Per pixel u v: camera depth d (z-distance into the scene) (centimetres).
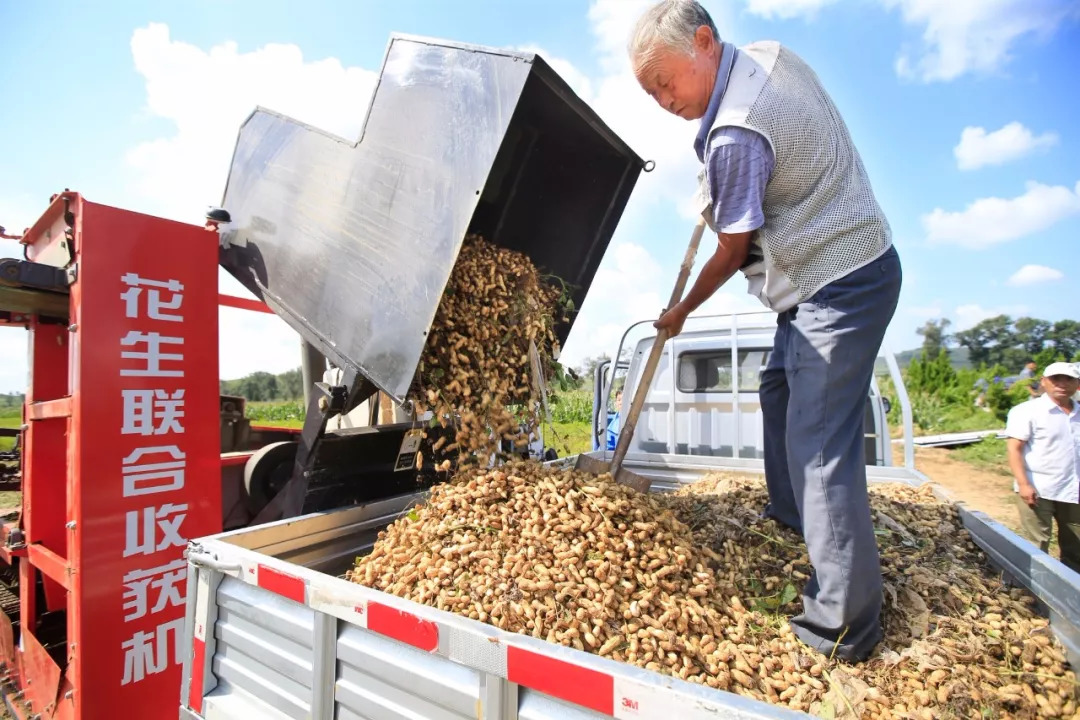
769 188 173
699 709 98
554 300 301
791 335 178
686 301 245
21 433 312
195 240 261
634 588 168
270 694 162
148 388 244
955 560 212
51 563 254
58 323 316
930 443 1362
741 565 207
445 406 226
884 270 167
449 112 212
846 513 160
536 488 196
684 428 534
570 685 112
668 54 178
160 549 246
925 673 154
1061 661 153
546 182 291
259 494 298
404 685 136
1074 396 454
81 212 229
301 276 253
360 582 182
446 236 206
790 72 172
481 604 157
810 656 162
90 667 226
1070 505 442
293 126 264
